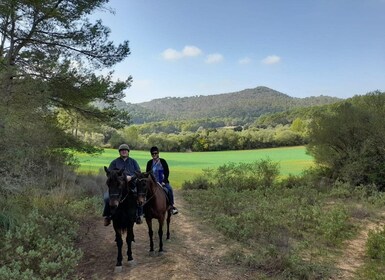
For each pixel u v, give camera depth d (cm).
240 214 1240
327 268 780
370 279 733
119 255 717
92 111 1728
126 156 809
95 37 1587
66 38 1573
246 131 8944
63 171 1477
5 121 927
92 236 923
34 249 717
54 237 808
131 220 736
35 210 877
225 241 962
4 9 1248
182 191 2130
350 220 1276
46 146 1286
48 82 1497
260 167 2169
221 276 704
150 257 796
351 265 834
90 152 1812
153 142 7738
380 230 1087
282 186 2017
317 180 2122
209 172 2334
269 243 937
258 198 1592
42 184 1219
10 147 929
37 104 1214
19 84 1192
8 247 646
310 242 992
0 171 886
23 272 580
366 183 1923
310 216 1246
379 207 1501
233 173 2216
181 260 760
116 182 684
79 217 1051
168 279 662
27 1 1325
